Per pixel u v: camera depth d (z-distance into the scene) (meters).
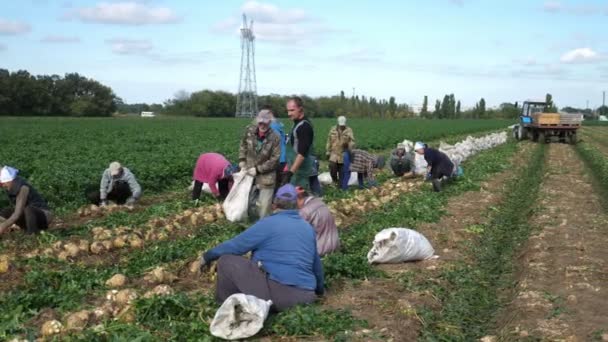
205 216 12.87
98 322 6.90
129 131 51.06
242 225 11.70
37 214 11.43
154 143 35.44
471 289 8.82
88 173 18.17
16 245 10.66
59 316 7.21
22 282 8.59
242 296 6.55
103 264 9.66
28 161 23.05
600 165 26.05
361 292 8.19
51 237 11.11
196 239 11.02
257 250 7.28
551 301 8.02
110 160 22.83
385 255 9.77
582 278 9.06
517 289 8.77
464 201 16.11
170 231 11.81
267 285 7.11
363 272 8.95
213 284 8.56
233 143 34.44
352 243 10.88
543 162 29.81
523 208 16.22
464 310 7.98
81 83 118.56
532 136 44.69
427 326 7.25
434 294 8.37
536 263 9.88
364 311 7.47
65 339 6.29
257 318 6.52
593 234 12.26
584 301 8.02
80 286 8.31
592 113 161.50
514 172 24.02
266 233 7.18
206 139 39.41
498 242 12.12
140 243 10.70
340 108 145.75
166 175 19.25
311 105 140.00
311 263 7.32
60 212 14.41
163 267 9.08
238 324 6.52
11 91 104.25
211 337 6.45
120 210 14.05
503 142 42.28
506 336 6.96
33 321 7.05
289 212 7.39
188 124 70.06
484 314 7.99
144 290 8.08
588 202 16.52
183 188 18.67
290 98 11.15
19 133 45.53
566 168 26.41
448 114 159.38
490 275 9.72
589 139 51.69
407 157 21.05
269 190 10.52
